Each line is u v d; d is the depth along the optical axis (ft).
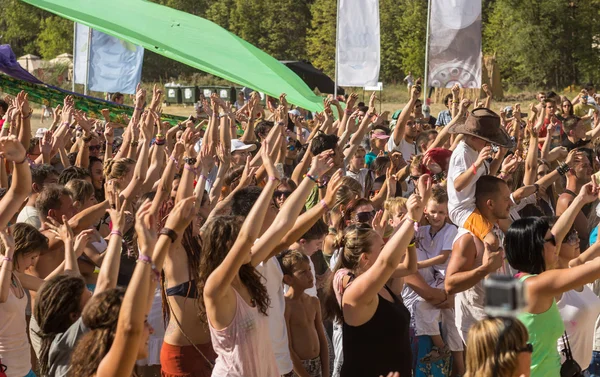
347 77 72.33
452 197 28.58
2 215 23.21
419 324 30.53
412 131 51.57
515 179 39.73
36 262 27.84
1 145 23.21
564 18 233.35
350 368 22.40
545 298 20.07
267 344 20.12
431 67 70.44
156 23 57.82
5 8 331.36
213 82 254.27
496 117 30.63
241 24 296.92
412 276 30.22
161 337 26.45
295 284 26.58
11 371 23.25
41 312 20.20
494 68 190.29
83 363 16.34
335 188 23.45
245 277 20.07
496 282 13.16
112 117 58.08
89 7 55.98
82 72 85.92
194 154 35.32
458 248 27.25
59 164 45.42
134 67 78.95
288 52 291.17
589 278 19.49
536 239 21.98
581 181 38.06
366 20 71.41
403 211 29.81
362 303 21.50
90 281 28.50
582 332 23.94
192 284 23.04
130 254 28.48
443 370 30.73
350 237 23.35
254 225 19.04
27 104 35.60
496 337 15.19
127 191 32.68
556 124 56.95
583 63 234.38
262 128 47.62
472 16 69.21
